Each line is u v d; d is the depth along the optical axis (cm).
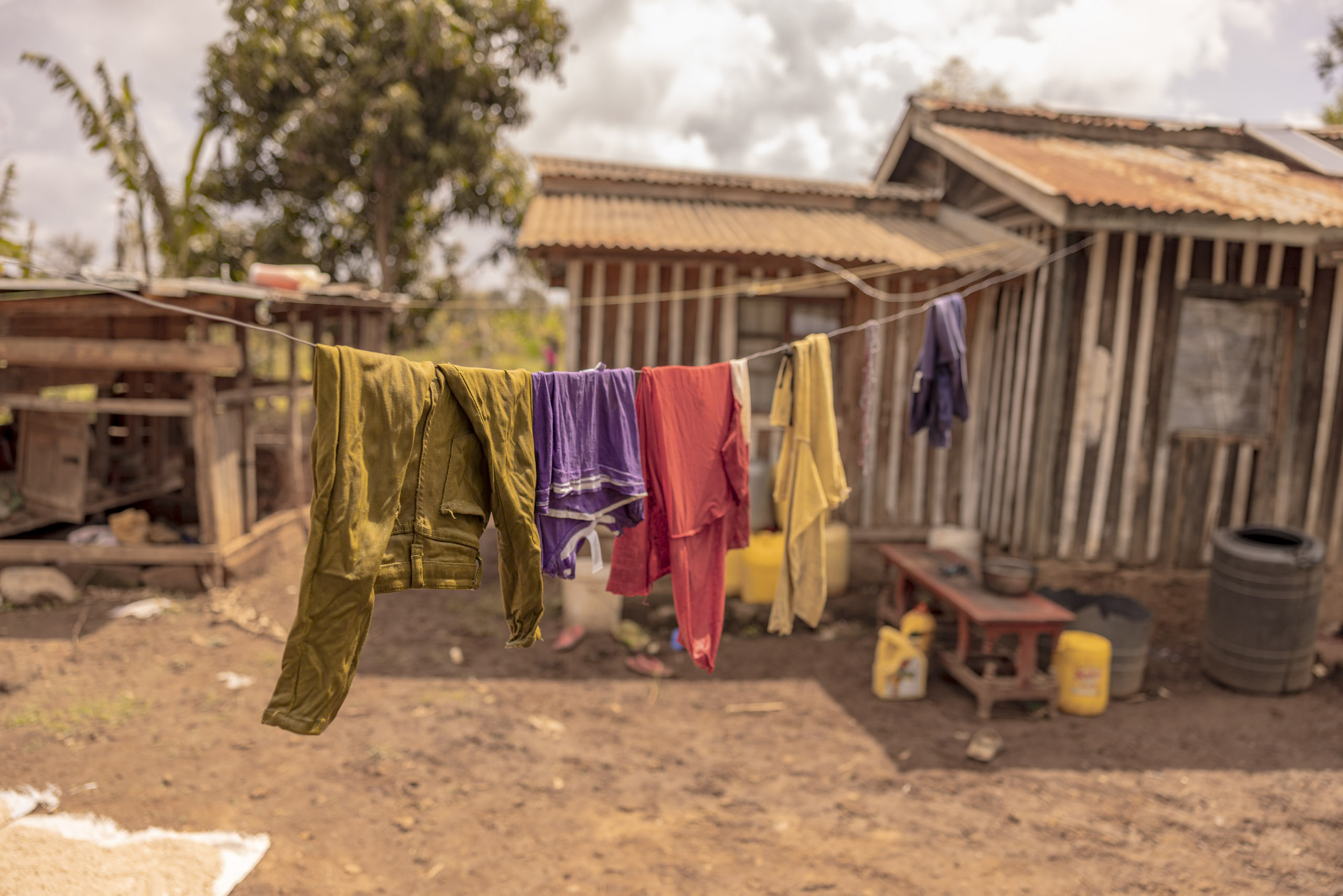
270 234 1602
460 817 461
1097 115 1088
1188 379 777
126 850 391
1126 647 653
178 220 1412
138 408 772
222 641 683
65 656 637
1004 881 417
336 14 1513
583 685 653
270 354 1667
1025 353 796
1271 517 796
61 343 742
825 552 409
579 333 817
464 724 573
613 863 424
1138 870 430
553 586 854
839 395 854
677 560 353
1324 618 811
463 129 1508
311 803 464
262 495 1058
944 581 683
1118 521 777
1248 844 456
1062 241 742
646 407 351
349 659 251
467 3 1550
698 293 817
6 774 471
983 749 549
